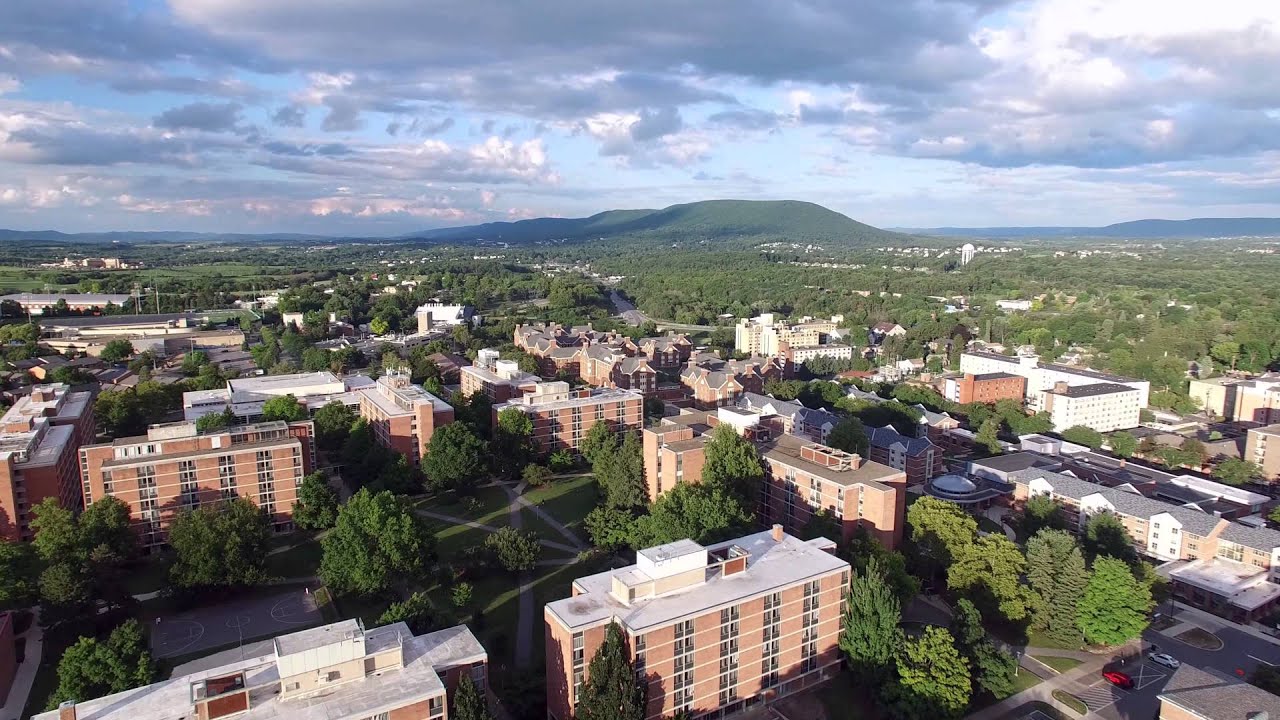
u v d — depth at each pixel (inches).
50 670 5201.8
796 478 7116.1
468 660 4325.8
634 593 4635.8
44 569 5762.8
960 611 5206.7
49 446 7657.5
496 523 7716.5
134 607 5920.3
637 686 4279.0
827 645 5201.8
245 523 6269.7
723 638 4697.3
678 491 6717.5
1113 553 6624.0
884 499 6274.6
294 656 3892.7
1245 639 5915.4
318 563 6806.1
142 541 6943.9
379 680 4092.0
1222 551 6865.2
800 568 5152.6
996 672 4963.1
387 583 5925.2
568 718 4443.9
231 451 7214.6
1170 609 6417.3
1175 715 4261.8
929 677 4734.3
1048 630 5831.7
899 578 5753.0
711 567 4975.4
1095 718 4911.4
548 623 4557.1
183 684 4160.9
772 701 5007.4
